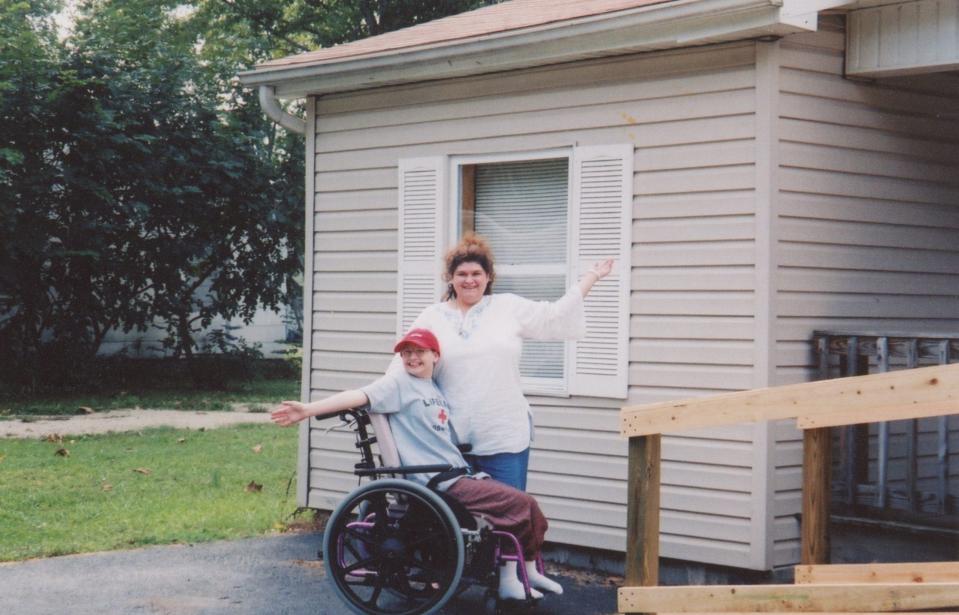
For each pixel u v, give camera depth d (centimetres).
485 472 625
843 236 687
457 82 793
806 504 515
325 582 693
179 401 1717
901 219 720
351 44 912
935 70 664
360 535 595
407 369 606
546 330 632
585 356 730
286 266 1947
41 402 1650
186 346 1912
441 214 799
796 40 662
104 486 995
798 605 471
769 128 648
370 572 596
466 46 750
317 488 873
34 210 1636
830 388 473
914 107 725
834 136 681
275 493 989
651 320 701
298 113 2497
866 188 699
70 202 1689
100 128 1630
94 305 1762
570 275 737
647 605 511
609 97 719
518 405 630
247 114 1895
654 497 520
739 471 661
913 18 654
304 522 865
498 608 602
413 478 593
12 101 1612
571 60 731
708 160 674
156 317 2052
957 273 756
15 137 1633
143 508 908
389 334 830
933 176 739
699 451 677
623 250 712
